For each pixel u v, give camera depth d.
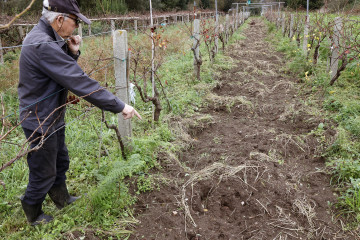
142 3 21.56
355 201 2.90
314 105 5.31
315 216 2.85
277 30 17.80
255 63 9.23
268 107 5.64
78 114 4.67
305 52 8.07
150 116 4.82
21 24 9.12
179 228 2.70
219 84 6.97
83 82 2.10
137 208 2.88
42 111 2.19
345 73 6.20
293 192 3.13
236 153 3.91
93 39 10.03
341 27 5.99
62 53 2.04
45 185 2.41
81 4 16.77
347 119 4.41
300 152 3.98
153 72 4.44
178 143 4.19
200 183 3.27
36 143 2.24
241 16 25.41
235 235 2.69
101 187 2.72
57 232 2.46
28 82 2.11
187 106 5.48
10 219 2.62
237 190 3.18
